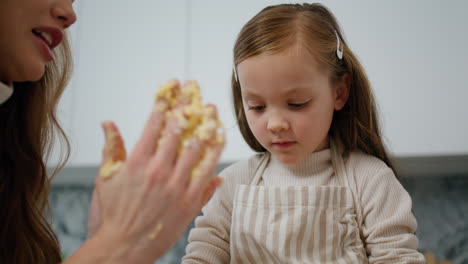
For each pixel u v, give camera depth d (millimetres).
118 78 1385
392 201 635
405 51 1188
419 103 1168
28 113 727
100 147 1366
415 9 1195
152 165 454
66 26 606
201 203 508
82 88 1394
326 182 669
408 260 594
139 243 456
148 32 1384
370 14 1217
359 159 683
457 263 1363
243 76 629
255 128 637
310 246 627
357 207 646
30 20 561
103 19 1411
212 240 674
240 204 669
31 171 728
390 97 1180
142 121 1356
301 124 614
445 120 1152
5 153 715
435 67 1170
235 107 735
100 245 453
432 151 1146
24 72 585
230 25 1330
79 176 1571
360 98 693
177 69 1350
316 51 626
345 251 624
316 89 621
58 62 786
